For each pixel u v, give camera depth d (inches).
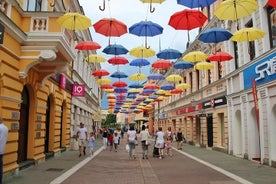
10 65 412.2
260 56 595.2
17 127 442.3
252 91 625.9
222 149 860.0
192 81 1240.2
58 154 738.2
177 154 833.5
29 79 498.9
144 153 732.7
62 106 833.5
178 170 526.9
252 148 666.2
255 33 462.6
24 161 518.9
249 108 669.3
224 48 831.7
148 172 500.7
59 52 482.3
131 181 418.6
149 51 614.9
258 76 611.2
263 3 598.2
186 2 371.2
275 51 542.3
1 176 345.4
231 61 780.6
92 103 1625.2
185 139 1341.0
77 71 1026.1
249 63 651.5
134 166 581.3
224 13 394.0
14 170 435.2
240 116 768.3
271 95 563.2
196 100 1156.5
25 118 533.6
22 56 446.9
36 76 536.4
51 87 655.1
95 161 646.5
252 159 660.1
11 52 409.4
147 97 1612.9
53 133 701.3
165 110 1913.1
